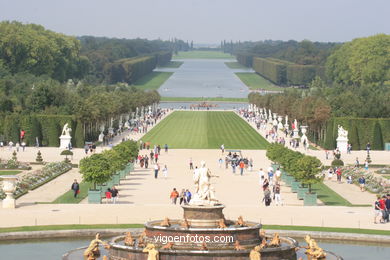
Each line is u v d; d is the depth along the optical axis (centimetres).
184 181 19562
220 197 16762
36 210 14262
